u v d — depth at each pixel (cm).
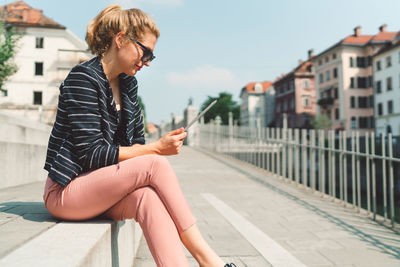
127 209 169
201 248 161
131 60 177
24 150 523
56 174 164
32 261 114
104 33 176
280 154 927
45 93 3597
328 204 588
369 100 4897
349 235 394
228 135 1497
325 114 5328
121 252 212
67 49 3553
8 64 1481
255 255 311
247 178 876
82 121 164
